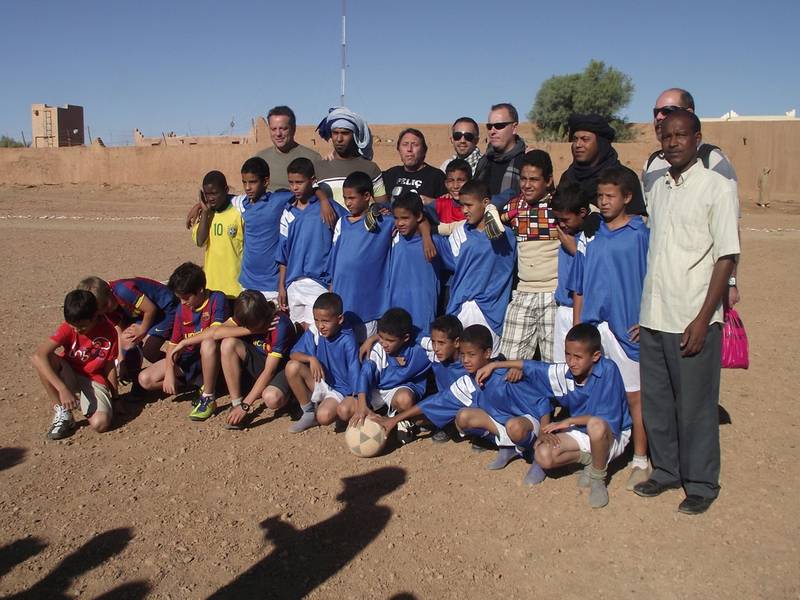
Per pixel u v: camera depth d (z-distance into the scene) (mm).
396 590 4422
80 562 4664
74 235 20516
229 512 5262
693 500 5258
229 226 7539
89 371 6629
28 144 63625
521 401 5887
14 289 12578
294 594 4375
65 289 12656
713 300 4934
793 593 4402
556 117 52156
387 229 6883
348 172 7820
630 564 4691
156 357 7508
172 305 7422
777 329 10320
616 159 6254
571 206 5711
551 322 6410
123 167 42281
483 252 6531
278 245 7340
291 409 7125
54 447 6293
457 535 4992
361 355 6578
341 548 4828
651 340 5359
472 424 6016
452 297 6770
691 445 5266
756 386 7852
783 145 38562
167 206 31078
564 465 6000
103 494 5500
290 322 7008
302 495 5500
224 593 4379
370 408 6492
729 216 4887
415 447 6352
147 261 15930
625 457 6145
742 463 6020
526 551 4824
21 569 4594
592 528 5078
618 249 5625
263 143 41938
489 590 4441
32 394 7422
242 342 6781
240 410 6621
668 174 5195
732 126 39500
